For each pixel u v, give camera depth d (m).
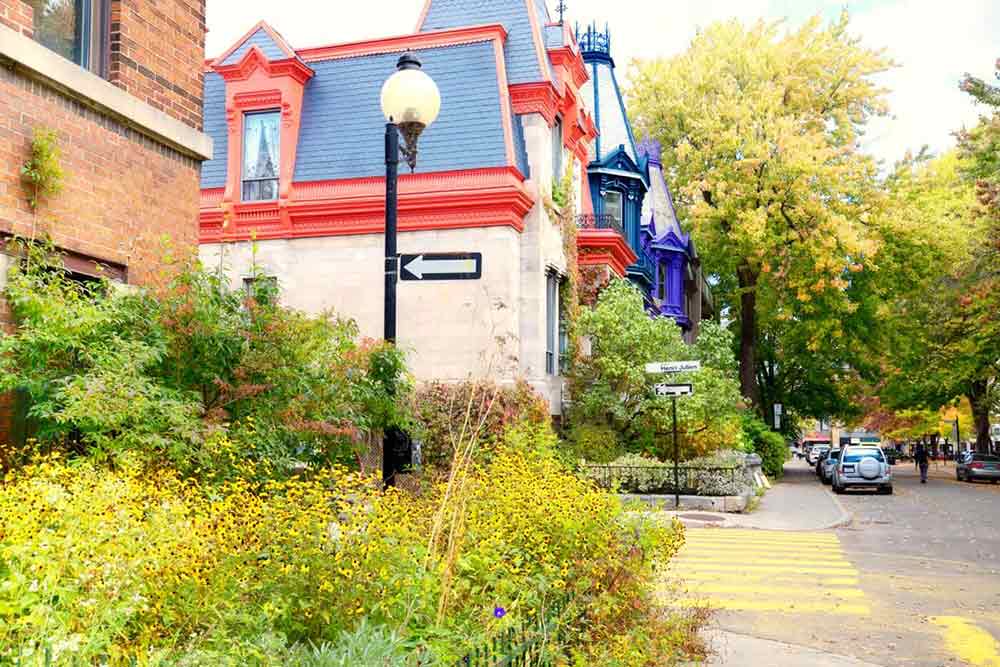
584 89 35.62
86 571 4.32
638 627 7.48
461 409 18.27
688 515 21.45
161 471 7.05
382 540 5.59
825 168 39.50
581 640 6.92
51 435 7.68
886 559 15.23
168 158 9.89
